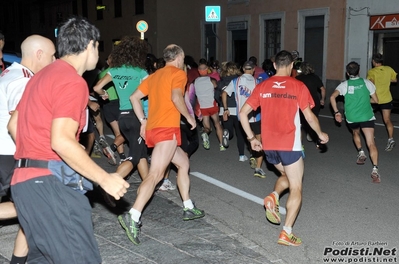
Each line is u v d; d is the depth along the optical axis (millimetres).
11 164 4332
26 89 3080
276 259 4719
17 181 3002
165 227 5363
